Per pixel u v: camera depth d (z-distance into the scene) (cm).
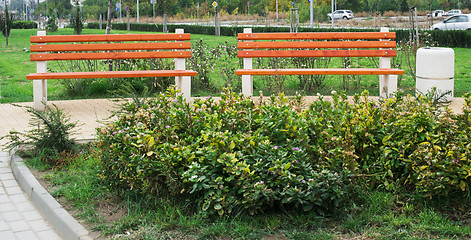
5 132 648
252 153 413
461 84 1016
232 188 393
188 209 400
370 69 762
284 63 967
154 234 370
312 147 418
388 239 352
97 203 432
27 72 1300
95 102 812
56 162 525
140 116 489
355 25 4044
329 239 351
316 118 449
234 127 474
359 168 438
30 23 4638
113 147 447
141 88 916
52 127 548
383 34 796
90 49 789
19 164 525
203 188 393
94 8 6644
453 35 2136
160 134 452
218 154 407
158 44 794
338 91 913
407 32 2195
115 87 908
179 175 404
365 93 510
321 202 380
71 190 457
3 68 1382
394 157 423
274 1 5853
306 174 393
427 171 396
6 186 496
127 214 408
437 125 430
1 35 2984
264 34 802
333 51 799
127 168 427
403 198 411
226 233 366
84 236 371
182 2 6806
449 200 402
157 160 417
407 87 945
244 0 6512
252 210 383
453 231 359
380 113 468
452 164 393
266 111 470
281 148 417
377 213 391
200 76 941
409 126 436
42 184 479
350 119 453
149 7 6128
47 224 419
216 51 1081
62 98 867
